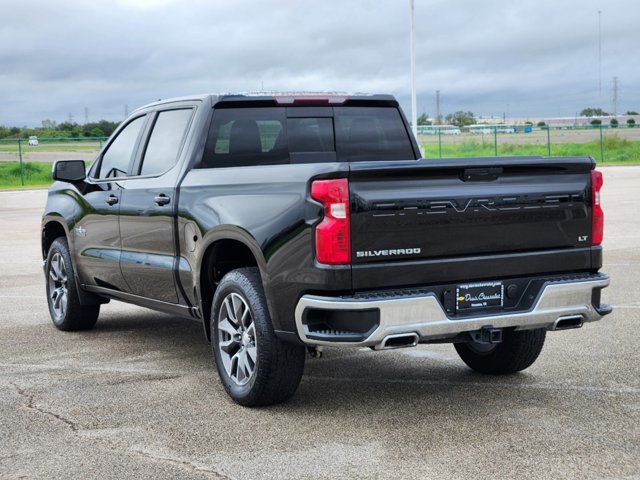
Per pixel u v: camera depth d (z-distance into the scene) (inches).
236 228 207.9
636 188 1013.2
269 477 165.8
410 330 186.7
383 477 164.2
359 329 185.0
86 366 259.9
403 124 271.6
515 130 2288.4
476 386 229.3
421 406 211.5
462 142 2186.3
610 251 489.1
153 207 248.8
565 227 207.9
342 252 184.4
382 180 187.5
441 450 179.2
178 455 179.3
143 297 265.7
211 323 223.0
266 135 249.0
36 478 167.5
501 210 198.8
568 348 269.9
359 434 190.7
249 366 212.1
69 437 192.5
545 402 212.7
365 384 233.9
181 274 237.6
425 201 190.5
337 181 184.5
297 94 254.1
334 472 167.6
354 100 261.9
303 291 190.7
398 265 188.5
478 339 199.2
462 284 195.5
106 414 209.6
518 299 202.7
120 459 177.5
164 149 256.8
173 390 230.8
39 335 307.7
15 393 230.2
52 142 1673.2
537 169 202.8
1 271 477.1
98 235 282.7
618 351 264.4
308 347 203.0
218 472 169.2
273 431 194.1
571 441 183.3
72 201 299.0
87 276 294.2
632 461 170.9
